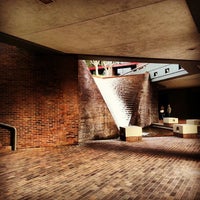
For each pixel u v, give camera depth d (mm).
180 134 14695
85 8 6570
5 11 6758
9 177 6277
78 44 10180
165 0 6070
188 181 5875
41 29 8281
